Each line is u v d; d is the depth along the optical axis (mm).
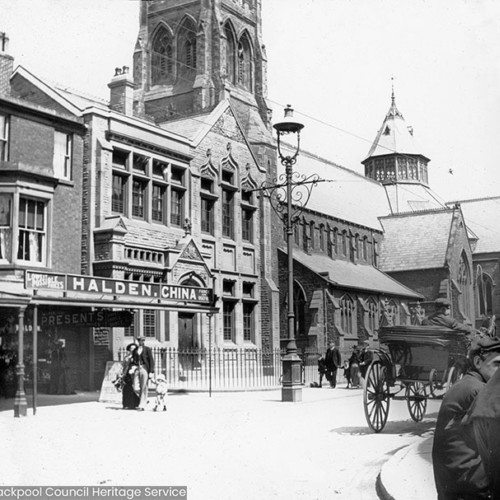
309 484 9617
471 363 5207
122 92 34219
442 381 14609
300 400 23344
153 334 31172
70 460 11367
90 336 27953
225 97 39031
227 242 38031
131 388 20562
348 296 50281
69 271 28000
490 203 78188
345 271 55938
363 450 12508
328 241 57625
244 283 39844
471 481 4484
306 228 54312
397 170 85188
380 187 80750
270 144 46312
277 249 46719
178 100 61875
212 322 35688
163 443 13359
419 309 62562
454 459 4566
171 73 63750
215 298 27188
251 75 66000
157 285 24531
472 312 68188
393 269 66312
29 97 31047
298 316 48062
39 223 27047
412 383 15617
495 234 74000
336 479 9977
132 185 31250
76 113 29516
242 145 40094
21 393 18375
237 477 10094
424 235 67875
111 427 15867
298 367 23516
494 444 3969
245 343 39438
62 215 27875
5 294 18391
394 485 8500
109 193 29453
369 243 66438
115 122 30328
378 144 87188
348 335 47625
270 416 18344
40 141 27297
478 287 71750
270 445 13148
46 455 11828
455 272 65562
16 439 13711
